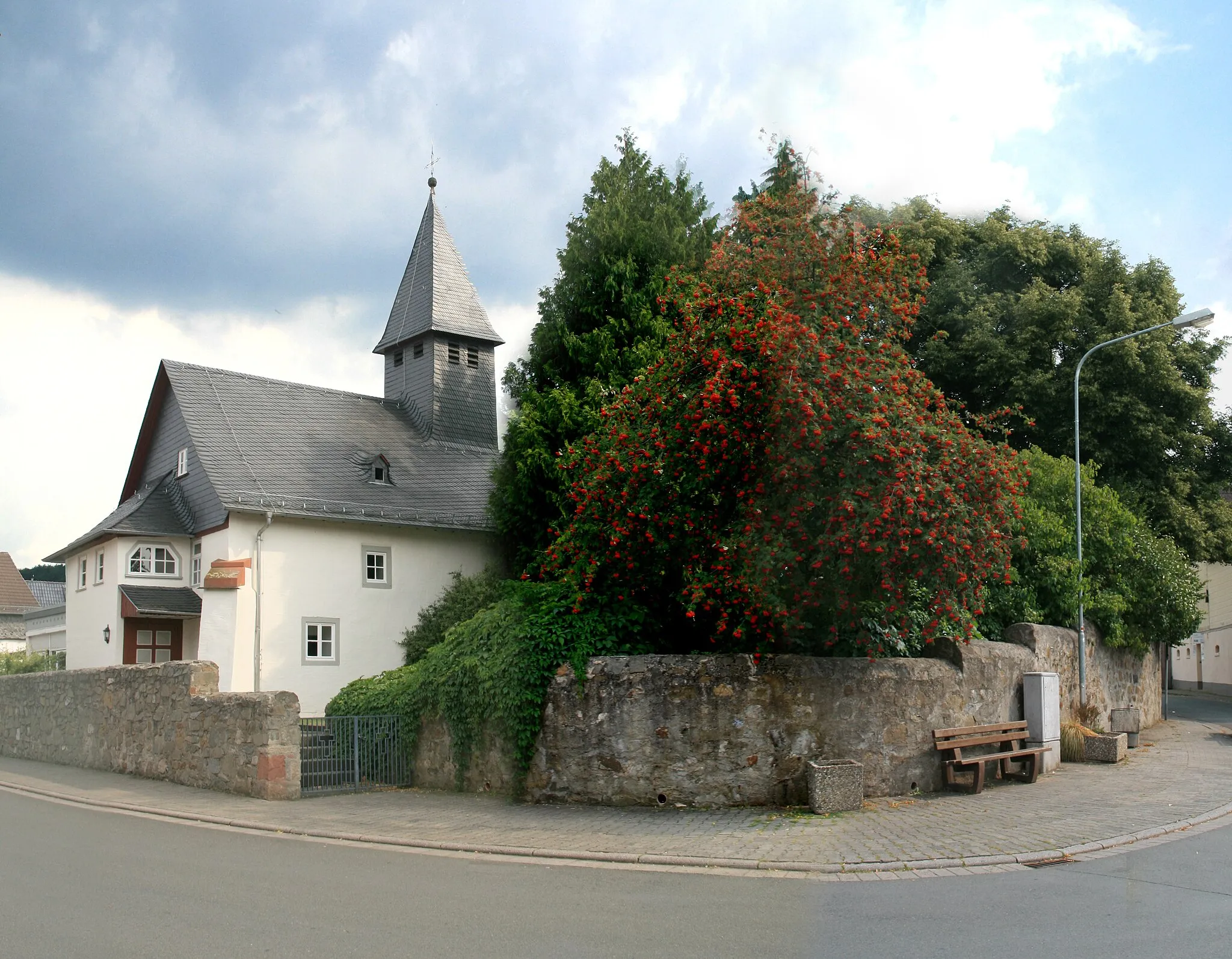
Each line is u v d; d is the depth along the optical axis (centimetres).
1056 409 2742
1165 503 2747
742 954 640
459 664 1430
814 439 1148
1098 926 707
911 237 2962
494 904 782
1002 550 1257
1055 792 1348
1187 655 5328
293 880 870
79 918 720
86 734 1900
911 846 1003
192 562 2681
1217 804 1244
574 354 2392
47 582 7331
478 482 3133
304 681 2553
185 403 2783
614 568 1370
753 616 1243
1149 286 2911
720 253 1384
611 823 1152
